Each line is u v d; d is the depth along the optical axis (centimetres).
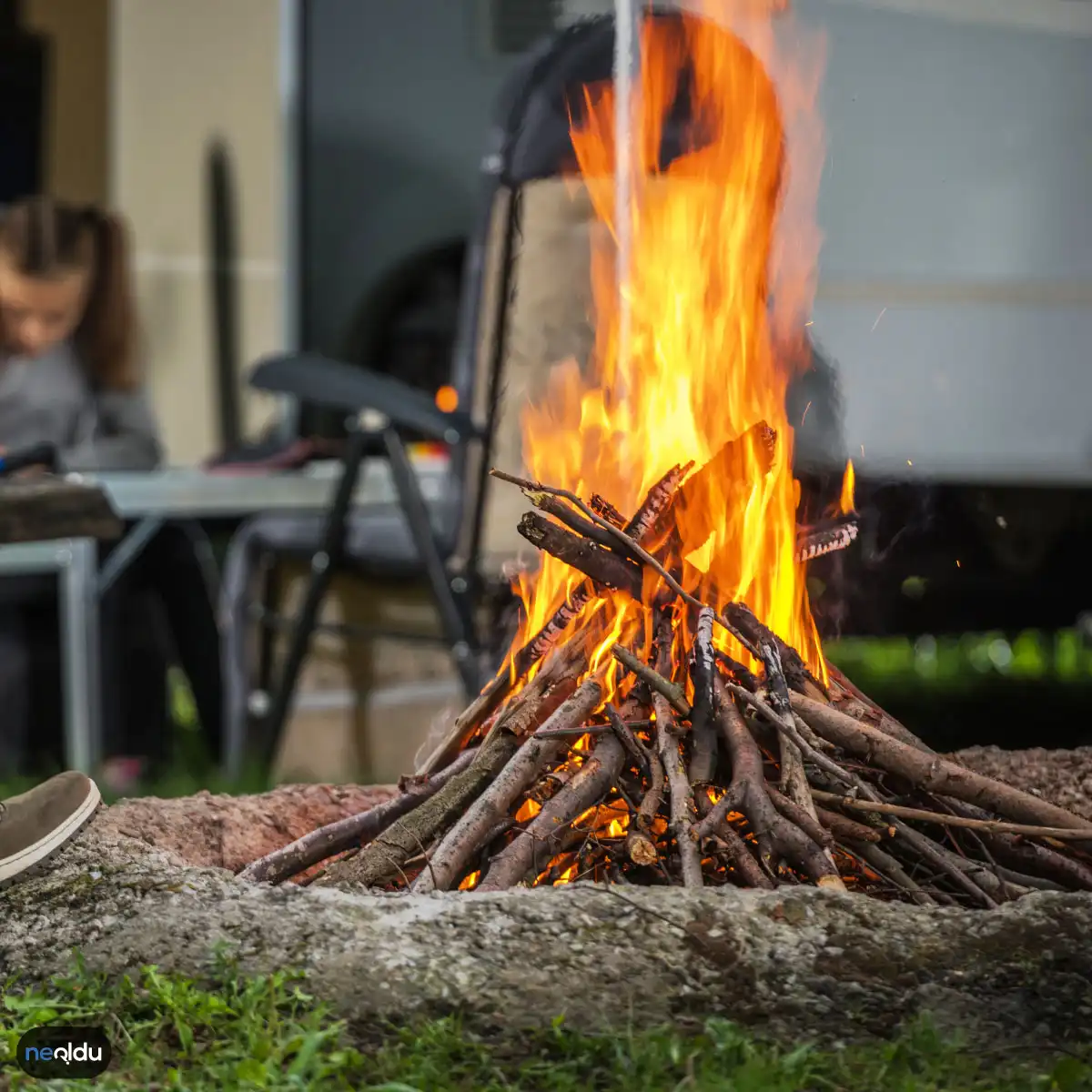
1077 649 802
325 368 485
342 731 520
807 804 288
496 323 455
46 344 570
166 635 610
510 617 488
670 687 299
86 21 823
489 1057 234
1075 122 585
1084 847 292
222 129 812
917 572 600
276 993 247
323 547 493
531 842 284
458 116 816
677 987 248
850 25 542
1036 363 589
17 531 407
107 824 328
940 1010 244
